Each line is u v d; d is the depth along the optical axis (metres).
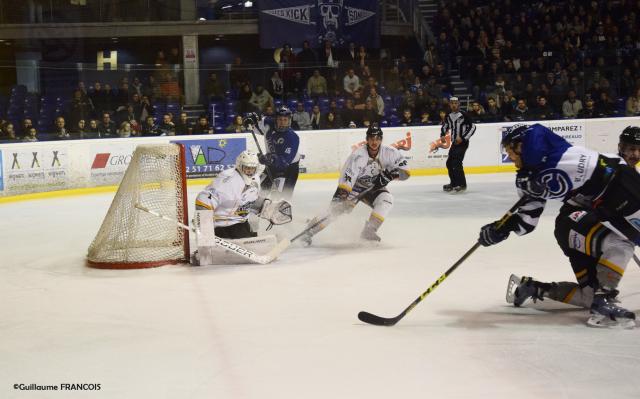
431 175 16.55
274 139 8.91
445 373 3.88
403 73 17.75
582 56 17.67
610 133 16.78
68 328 4.99
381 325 4.81
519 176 4.63
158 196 7.24
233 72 17.03
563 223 4.78
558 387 3.65
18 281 6.64
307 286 6.06
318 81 16.98
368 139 7.58
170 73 16.64
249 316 5.15
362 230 8.75
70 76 16.00
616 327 4.61
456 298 5.52
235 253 6.91
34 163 13.62
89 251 7.42
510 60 18.03
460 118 12.88
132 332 4.84
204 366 4.10
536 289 5.06
